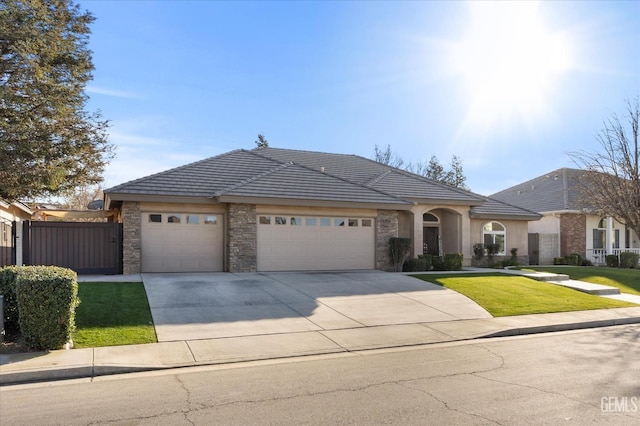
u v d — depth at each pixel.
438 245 24.67
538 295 14.95
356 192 19.61
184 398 5.90
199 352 8.23
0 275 9.08
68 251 16.27
